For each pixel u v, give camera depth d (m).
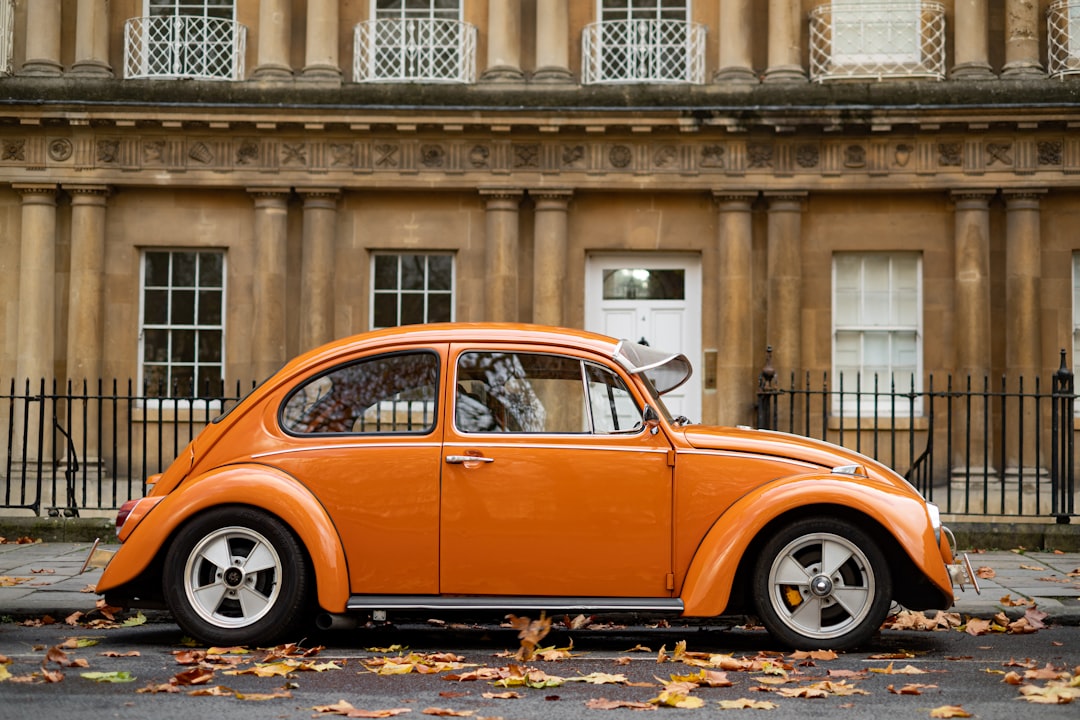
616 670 7.13
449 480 7.55
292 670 6.93
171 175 19.88
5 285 20.12
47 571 11.04
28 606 9.26
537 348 7.75
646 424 7.61
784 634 7.53
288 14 20.31
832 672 6.84
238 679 6.69
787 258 19.80
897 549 7.63
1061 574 11.12
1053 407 13.12
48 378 19.84
